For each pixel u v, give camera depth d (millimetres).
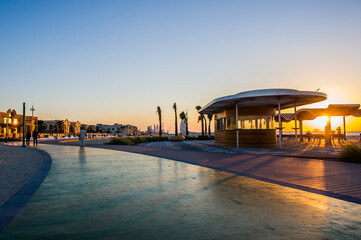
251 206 4289
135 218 3680
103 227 3328
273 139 20672
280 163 9938
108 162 10570
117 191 5363
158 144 27250
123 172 7891
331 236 3047
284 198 4816
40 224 3439
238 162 10305
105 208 4168
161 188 5652
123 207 4219
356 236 3049
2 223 3479
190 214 3859
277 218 3691
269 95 16000
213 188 5660
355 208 4203
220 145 23797
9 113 64750
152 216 3770
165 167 9031
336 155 12367
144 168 8781
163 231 3193
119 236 3035
